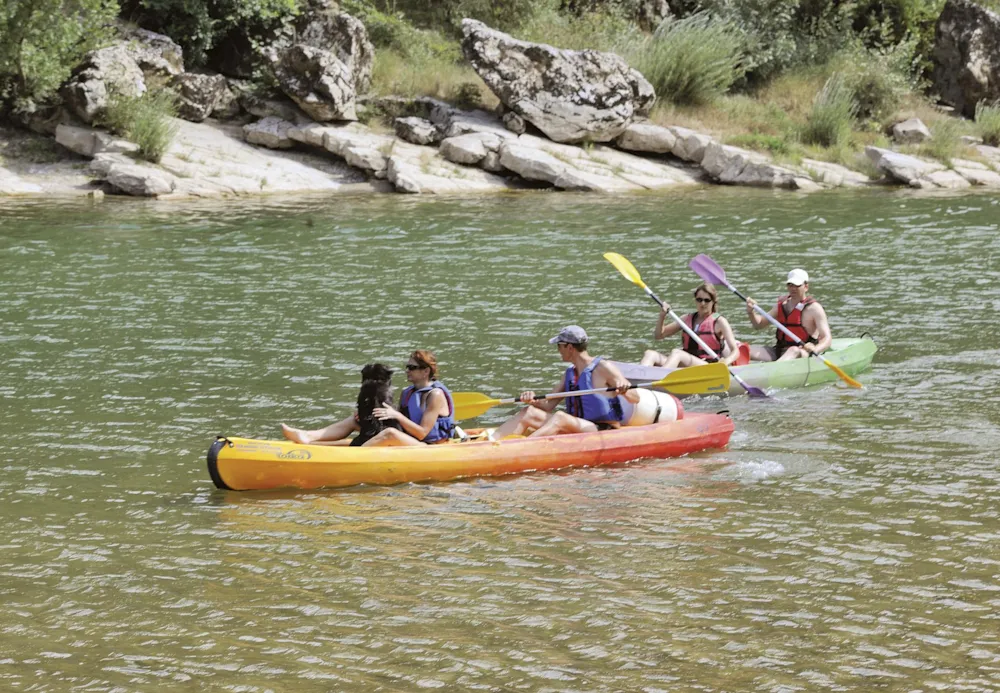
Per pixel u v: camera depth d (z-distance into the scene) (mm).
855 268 28203
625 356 20172
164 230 32844
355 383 18281
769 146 48375
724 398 17969
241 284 25969
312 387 18047
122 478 13992
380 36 51469
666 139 47500
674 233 33500
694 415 15648
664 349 20688
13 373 18766
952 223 35344
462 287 25797
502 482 14039
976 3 60000
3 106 41969
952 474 14055
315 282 26266
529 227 34344
